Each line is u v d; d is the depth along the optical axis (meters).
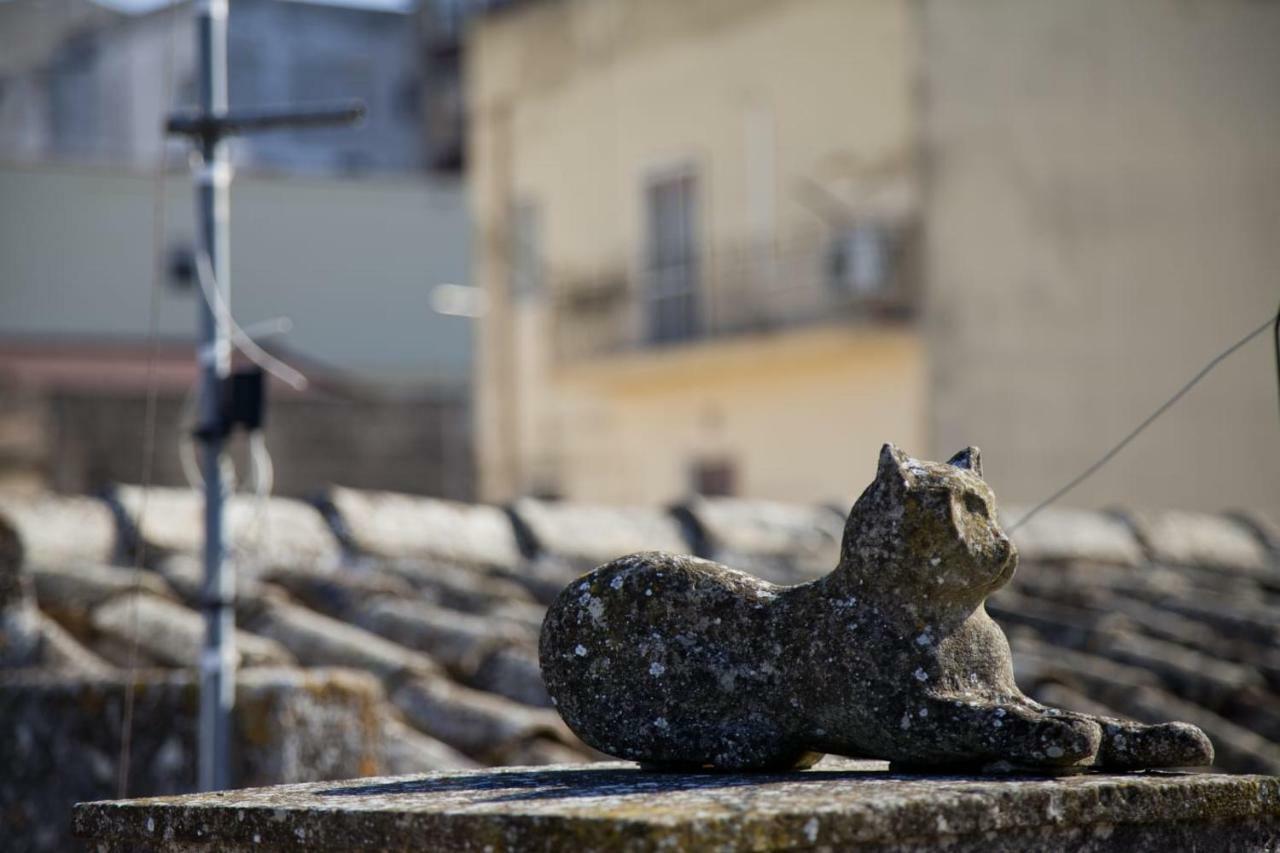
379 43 54.81
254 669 8.00
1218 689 11.08
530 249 40.06
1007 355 32.16
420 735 8.73
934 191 31.88
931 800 3.67
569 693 4.39
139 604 9.57
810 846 3.52
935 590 4.12
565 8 39.22
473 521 12.49
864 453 33.06
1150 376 32.84
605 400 38.62
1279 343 5.34
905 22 32.12
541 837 3.47
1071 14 32.97
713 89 35.78
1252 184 33.75
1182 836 4.06
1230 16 33.91
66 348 40.06
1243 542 16.22
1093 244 32.75
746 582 4.34
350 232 43.38
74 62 53.25
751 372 35.44
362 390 41.94
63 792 7.01
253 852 3.92
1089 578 14.48
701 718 4.27
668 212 36.72
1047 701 10.51
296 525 11.63
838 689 4.14
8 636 8.69
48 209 41.28
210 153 8.08
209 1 8.19
